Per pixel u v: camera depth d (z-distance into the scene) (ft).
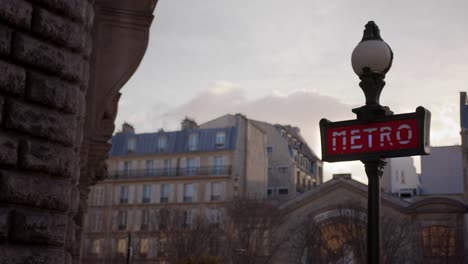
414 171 284.61
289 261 210.59
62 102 28.12
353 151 28.07
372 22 29.12
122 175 278.46
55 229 27.04
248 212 207.51
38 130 26.91
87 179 53.21
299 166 311.88
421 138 26.61
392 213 207.10
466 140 215.51
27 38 26.81
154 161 276.62
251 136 277.03
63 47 28.53
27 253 25.72
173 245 212.23
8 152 25.58
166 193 269.03
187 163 271.49
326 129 28.96
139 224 268.21
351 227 199.52
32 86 26.89
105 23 51.21
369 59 28.12
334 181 215.51
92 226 275.39
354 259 198.49
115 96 55.11
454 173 273.33
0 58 25.90
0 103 25.68
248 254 201.77
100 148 52.01
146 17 51.70
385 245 188.03
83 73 31.14
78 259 53.31
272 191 296.30
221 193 261.24
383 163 27.81
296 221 214.69
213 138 271.28
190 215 262.47
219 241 208.95
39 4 27.53
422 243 199.82
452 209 200.75
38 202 26.50
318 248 204.13
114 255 266.77
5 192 25.20
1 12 25.66
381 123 27.63
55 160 27.48
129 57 51.16
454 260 194.80
